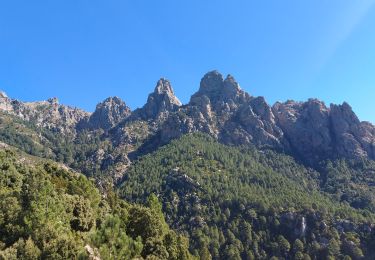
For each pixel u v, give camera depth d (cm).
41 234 5841
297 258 17000
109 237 6481
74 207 7662
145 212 9019
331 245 17400
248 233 18150
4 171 9950
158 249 8250
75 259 5506
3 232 6288
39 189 7050
